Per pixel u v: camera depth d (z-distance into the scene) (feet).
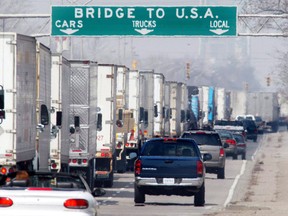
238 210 207.51
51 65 213.05
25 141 179.22
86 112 243.81
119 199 236.43
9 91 172.76
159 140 218.59
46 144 200.85
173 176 214.90
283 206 220.43
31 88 183.93
